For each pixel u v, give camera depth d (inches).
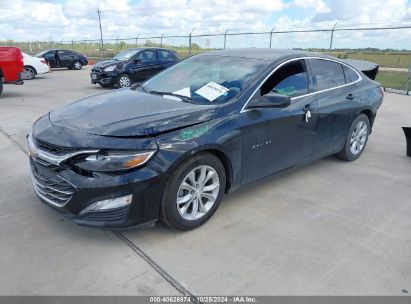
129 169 112.8
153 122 122.2
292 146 164.9
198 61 177.5
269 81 152.6
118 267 112.1
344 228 137.5
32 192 161.8
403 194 168.9
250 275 109.7
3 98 431.5
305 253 121.1
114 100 147.6
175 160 118.7
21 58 444.5
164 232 131.3
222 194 140.3
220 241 126.8
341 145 200.5
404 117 343.0
